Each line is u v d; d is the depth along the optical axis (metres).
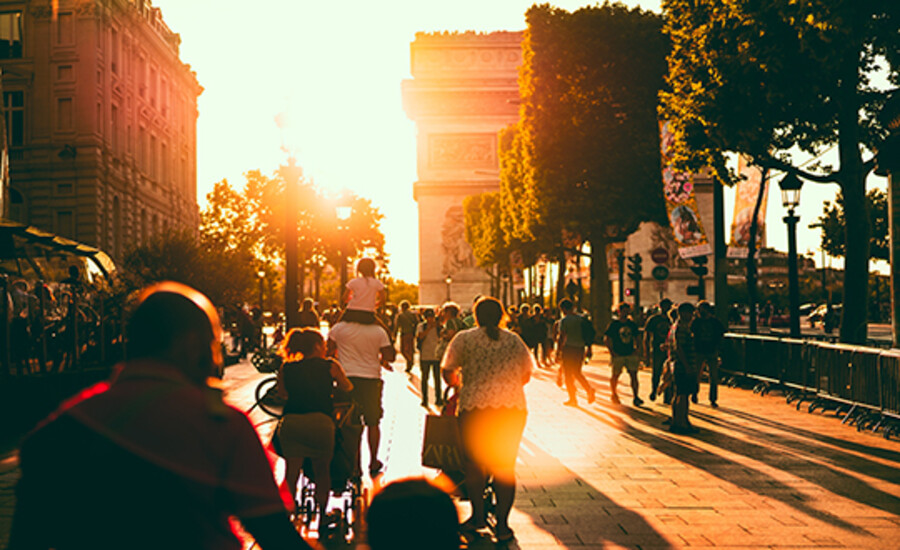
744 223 25.56
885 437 12.40
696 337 13.20
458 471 7.57
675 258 72.56
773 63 15.62
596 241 37.66
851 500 8.34
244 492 2.50
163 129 61.28
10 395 13.16
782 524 7.42
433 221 84.31
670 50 35.53
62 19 47.19
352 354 8.64
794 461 10.54
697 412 15.64
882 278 73.62
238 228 83.25
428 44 85.38
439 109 84.00
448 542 1.73
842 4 12.79
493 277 78.44
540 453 11.27
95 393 2.55
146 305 2.60
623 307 17.08
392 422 14.96
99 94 48.03
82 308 17.23
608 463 10.52
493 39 85.44
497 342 7.21
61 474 2.38
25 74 46.84
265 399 13.02
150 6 59.84
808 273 98.06
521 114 37.22
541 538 7.04
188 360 2.61
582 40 35.56
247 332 35.53
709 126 17.16
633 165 35.22
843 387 14.45
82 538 2.36
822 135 18.42
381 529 1.72
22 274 19.42
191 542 2.39
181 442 2.42
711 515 7.77
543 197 35.94
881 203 48.19
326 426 7.19
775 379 18.05
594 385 21.78
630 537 7.04
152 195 57.78
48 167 46.88
